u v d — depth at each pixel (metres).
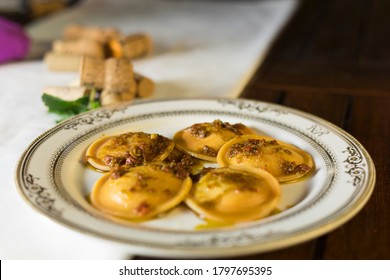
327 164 0.46
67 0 1.34
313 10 1.17
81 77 0.62
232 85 0.73
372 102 0.65
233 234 0.36
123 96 0.62
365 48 0.90
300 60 0.83
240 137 0.50
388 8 1.16
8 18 1.24
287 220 0.38
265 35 0.99
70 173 0.46
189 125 0.56
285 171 0.46
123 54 0.80
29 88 0.70
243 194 0.41
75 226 0.37
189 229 0.39
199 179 0.44
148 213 0.40
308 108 0.63
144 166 0.44
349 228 0.40
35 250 0.38
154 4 1.25
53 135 0.51
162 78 0.75
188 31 1.03
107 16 1.13
